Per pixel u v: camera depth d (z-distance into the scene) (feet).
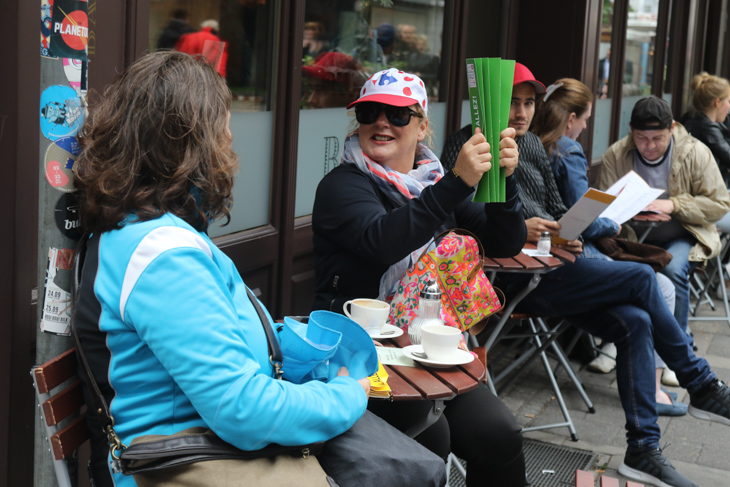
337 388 5.56
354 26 12.68
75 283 5.21
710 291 22.18
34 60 6.61
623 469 11.46
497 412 8.10
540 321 14.78
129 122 5.15
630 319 11.55
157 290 4.81
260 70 10.75
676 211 16.08
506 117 8.25
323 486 5.18
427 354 7.44
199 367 4.80
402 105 8.86
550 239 11.60
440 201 8.13
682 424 13.57
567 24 17.74
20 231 6.62
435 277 8.38
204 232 5.65
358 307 7.98
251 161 10.80
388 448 5.67
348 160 9.17
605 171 17.28
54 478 5.62
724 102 20.84
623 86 24.02
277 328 6.51
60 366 5.30
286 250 11.41
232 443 4.99
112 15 7.70
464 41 15.69
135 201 5.07
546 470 11.59
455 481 11.13
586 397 13.83
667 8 27.48
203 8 9.65
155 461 4.92
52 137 5.23
